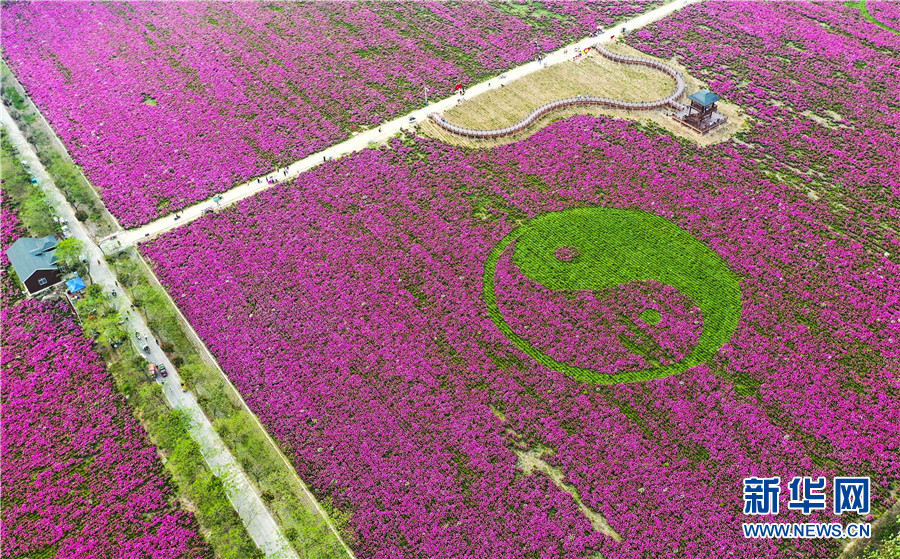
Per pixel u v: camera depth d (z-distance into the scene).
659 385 80.62
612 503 71.00
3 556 70.25
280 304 92.56
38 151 123.69
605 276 93.62
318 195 108.88
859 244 95.31
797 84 125.06
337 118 124.88
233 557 68.06
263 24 156.38
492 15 152.75
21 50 154.75
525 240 99.38
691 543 67.50
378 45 144.88
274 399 81.69
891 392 78.25
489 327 88.19
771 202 102.38
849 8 147.12
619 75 130.25
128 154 120.69
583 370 82.94
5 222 108.88
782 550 66.69
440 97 127.88
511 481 73.44
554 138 116.75
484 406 79.81
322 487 73.56
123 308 94.06
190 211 108.38
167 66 144.00
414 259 97.69
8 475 76.94
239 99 131.88
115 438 79.56
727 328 86.06
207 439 78.75
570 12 151.62
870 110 117.81
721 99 122.81
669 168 109.31
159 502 73.56
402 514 71.12
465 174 111.12
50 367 87.44
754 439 75.12
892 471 71.75
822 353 82.50
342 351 86.25
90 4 171.38
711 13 147.62
